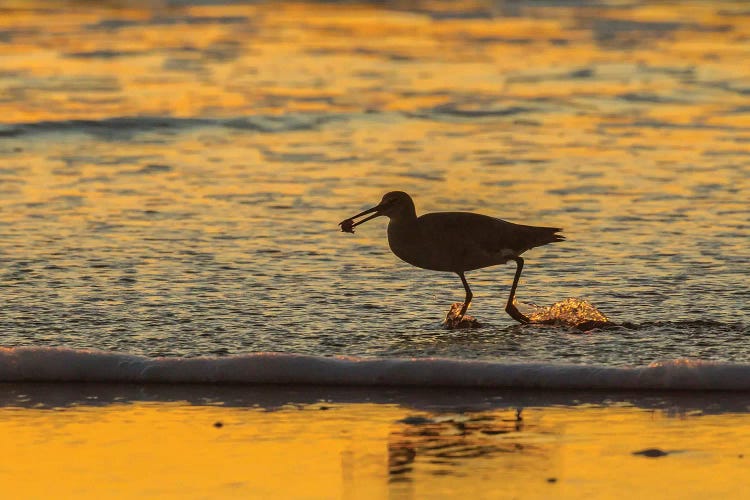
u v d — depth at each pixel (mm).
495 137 24125
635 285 14695
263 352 11633
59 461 9508
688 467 9406
